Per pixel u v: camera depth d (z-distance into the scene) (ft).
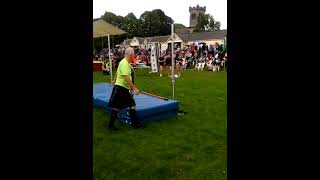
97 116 26.84
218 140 20.30
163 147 18.89
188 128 23.07
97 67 84.84
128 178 14.57
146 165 16.08
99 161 16.57
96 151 18.12
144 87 47.98
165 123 24.38
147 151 18.17
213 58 87.86
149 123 24.26
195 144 19.48
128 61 22.35
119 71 22.25
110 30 60.85
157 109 24.76
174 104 25.95
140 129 22.76
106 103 28.12
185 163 16.37
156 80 59.06
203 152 18.07
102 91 35.47
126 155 17.49
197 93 41.24
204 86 49.14
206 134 21.59
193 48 102.89
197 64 93.09
